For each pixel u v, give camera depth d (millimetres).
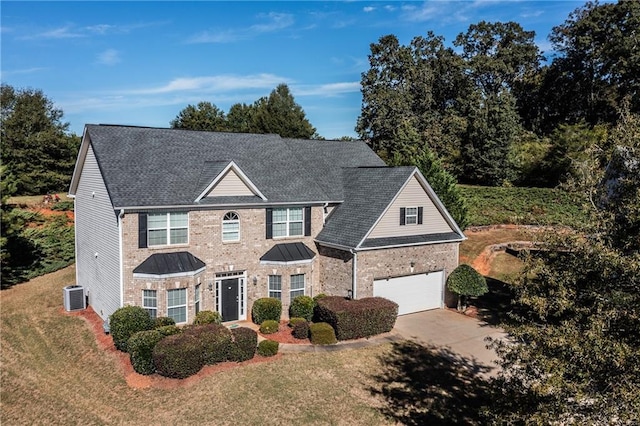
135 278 19844
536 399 9359
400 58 60188
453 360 18703
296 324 20531
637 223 9812
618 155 10812
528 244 33156
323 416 14531
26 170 48781
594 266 9844
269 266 23141
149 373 16656
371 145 59969
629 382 8133
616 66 48906
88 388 16047
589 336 8586
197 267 20719
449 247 25609
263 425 13961
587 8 54750
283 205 23750
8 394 15734
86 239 25406
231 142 26953
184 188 21609
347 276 22875
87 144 24078
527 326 10320
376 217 23109
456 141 52344
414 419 14523
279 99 73875
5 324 21938
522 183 48312
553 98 60844
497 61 63188
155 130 25047
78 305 24000
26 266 31000
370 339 20719
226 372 17031
